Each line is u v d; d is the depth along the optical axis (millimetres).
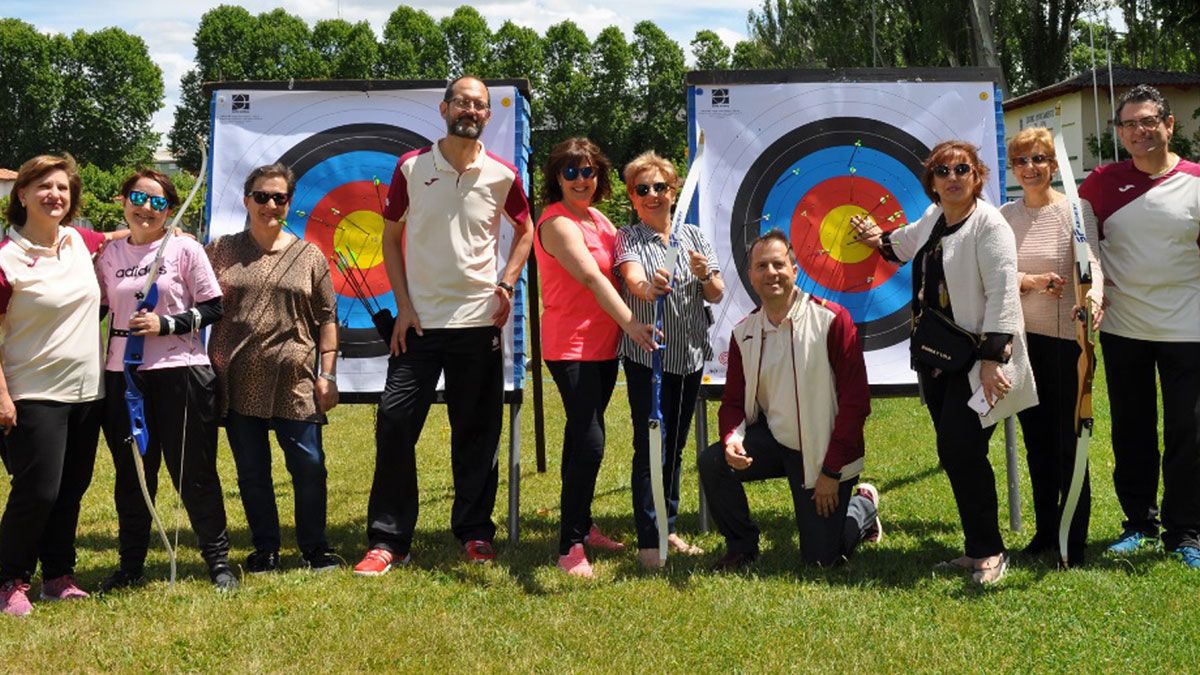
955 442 4059
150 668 3389
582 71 61594
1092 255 4133
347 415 8727
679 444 4613
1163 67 28641
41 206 3811
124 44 64438
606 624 3688
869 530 4695
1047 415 4324
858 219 4953
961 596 3910
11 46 61781
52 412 3844
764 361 4254
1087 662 3291
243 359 4250
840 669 3281
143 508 4211
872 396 5023
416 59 61688
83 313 3908
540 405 6371
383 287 5070
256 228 4309
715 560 4477
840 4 28438
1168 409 4289
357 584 4168
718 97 5039
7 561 3898
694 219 4977
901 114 5035
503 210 4484
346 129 5074
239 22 61406
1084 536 4273
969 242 3992
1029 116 22875
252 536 4438
